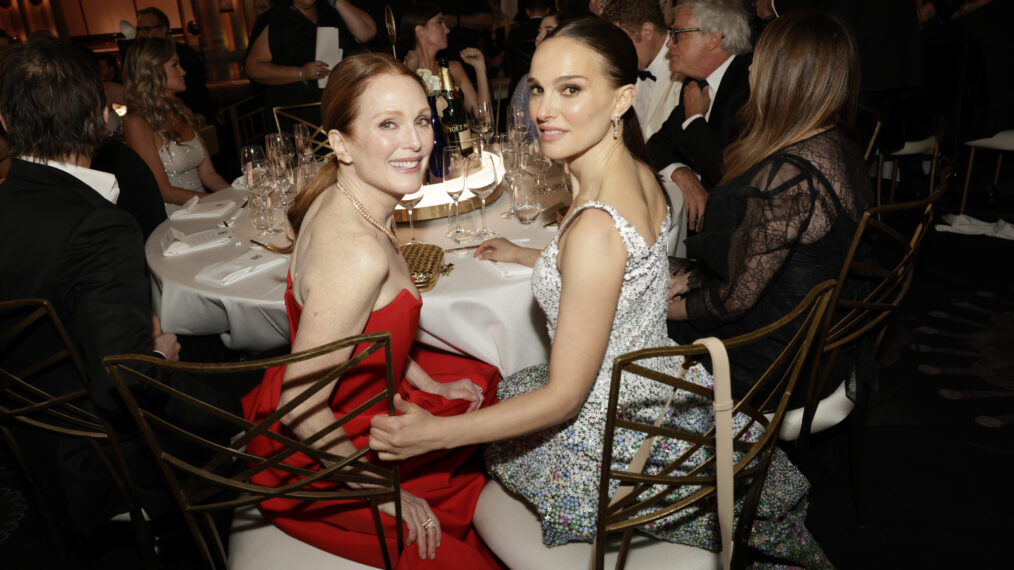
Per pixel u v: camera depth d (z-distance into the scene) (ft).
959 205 15.28
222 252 7.22
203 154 12.01
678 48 9.43
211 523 4.78
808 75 5.52
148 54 11.03
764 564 5.65
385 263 4.30
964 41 13.15
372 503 4.29
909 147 13.85
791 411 6.13
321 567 4.64
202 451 5.98
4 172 10.74
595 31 4.19
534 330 6.20
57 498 5.74
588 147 4.39
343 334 4.27
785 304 5.63
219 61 37.37
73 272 5.16
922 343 10.36
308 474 4.22
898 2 10.67
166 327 6.71
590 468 4.74
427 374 5.72
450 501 5.04
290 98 14.70
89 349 5.05
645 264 4.31
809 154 5.43
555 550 4.67
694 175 9.32
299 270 4.62
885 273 5.61
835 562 6.70
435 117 8.01
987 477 7.71
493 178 7.78
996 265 12.53
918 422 8.71
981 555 6.67
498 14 20.92
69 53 5.46
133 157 8.79
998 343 10.19
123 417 5.30
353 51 15.62
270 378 5.05
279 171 7.92
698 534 4.61
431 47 13.08
